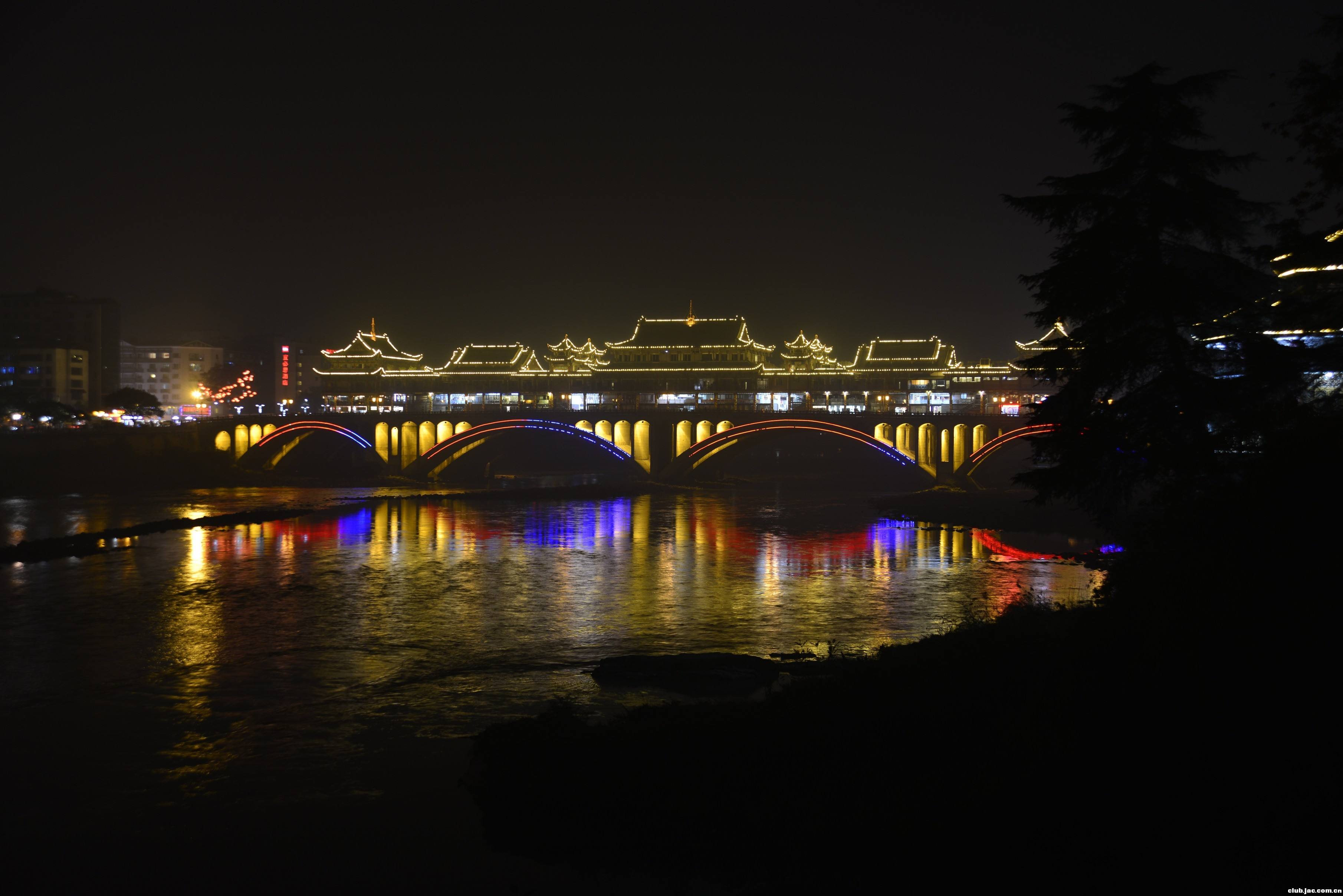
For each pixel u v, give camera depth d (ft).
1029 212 91.45
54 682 113.91
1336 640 44.47
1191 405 82.64
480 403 576.61
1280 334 87.66
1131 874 39.06
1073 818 44.32
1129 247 85.87
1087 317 90.89
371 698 106.63
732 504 357.41
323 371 619.67
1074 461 88.63
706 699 101.45
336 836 67.26
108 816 72.95
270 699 106.52
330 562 217.56
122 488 417.08
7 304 646.74
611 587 184.24
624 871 53.16
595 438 440.04
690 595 174.81
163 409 653.30
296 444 506.48
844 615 154.71
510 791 63.05
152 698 107.45
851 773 57.16
